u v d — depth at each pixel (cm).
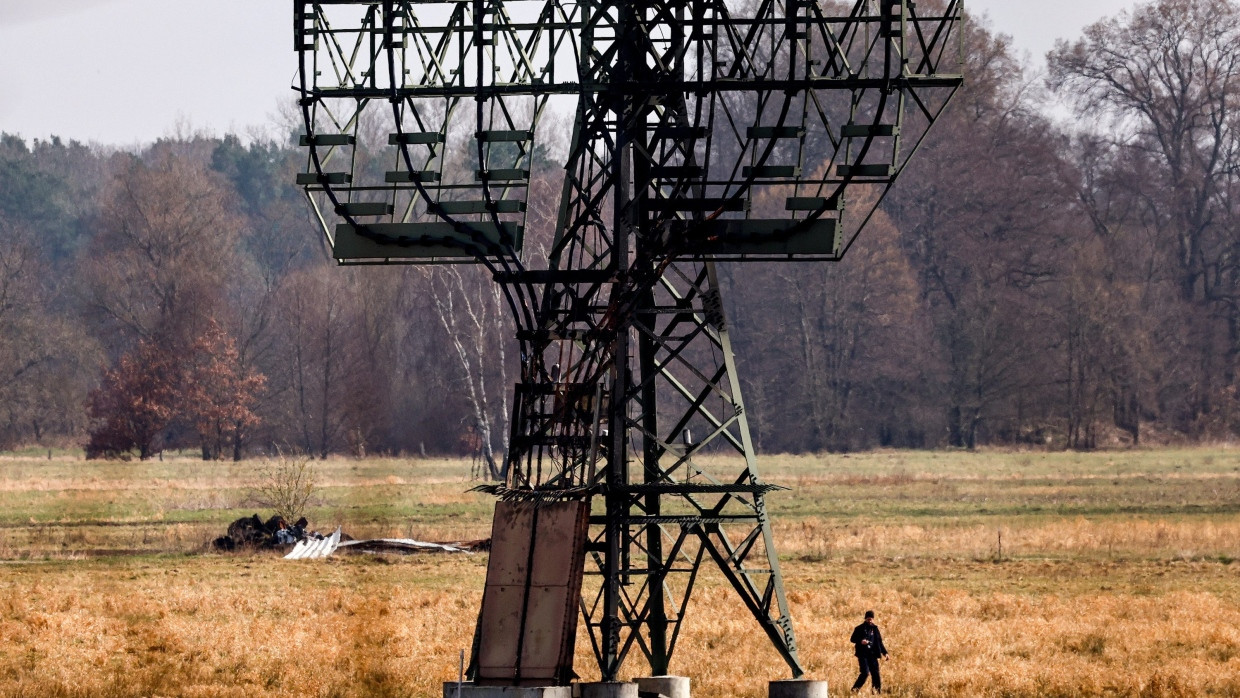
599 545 6041
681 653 8462
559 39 6166
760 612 6247
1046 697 7244
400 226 6388
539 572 5844
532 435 6272
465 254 6469
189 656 8381
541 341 6269
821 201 6106
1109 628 9438
